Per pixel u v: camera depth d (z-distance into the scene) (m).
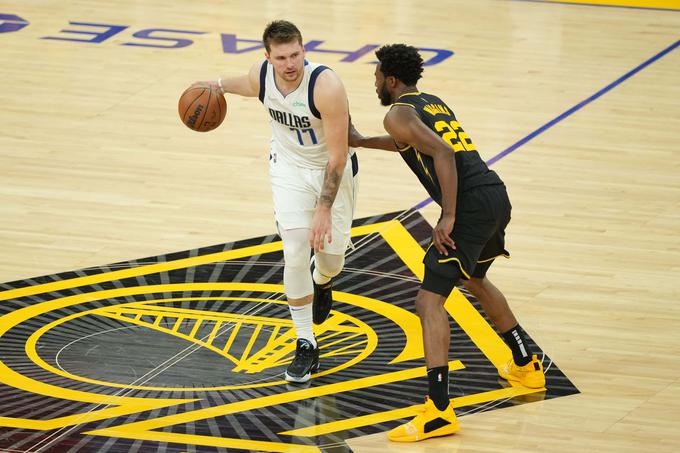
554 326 11.70
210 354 11.13
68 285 12.59
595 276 12.84
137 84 19.80
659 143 17.06
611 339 11.41
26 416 9.90
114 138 17.28
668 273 12.88
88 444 9.44
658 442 9.55
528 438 9.61
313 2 25.47
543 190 15.35
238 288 12.59
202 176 15.92
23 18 23.80
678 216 14.50
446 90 19.56
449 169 9.40
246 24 23.67
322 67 9.85
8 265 13.08
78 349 11.18
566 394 10.38
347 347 11.30
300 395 10.35
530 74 20.42
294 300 10.54
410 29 23.33
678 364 10.92
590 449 9.44
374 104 18.80
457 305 12.16
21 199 14.98
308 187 10.29
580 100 19.00
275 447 9.44
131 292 12.45
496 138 17.30
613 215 14.53
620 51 21.73
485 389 10.48
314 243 9.88
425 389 10.45
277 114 10.12
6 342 11.28
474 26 23.58
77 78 20.03
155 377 10.66
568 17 24.19
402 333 11.58
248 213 14.73
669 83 19.81
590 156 16.56
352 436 9.63
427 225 14.28
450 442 9.55
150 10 24.66
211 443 9.48
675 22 23.73
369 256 13.38
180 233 14.08
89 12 24.44
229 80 11.23
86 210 14.70
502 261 13.23
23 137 17.20
